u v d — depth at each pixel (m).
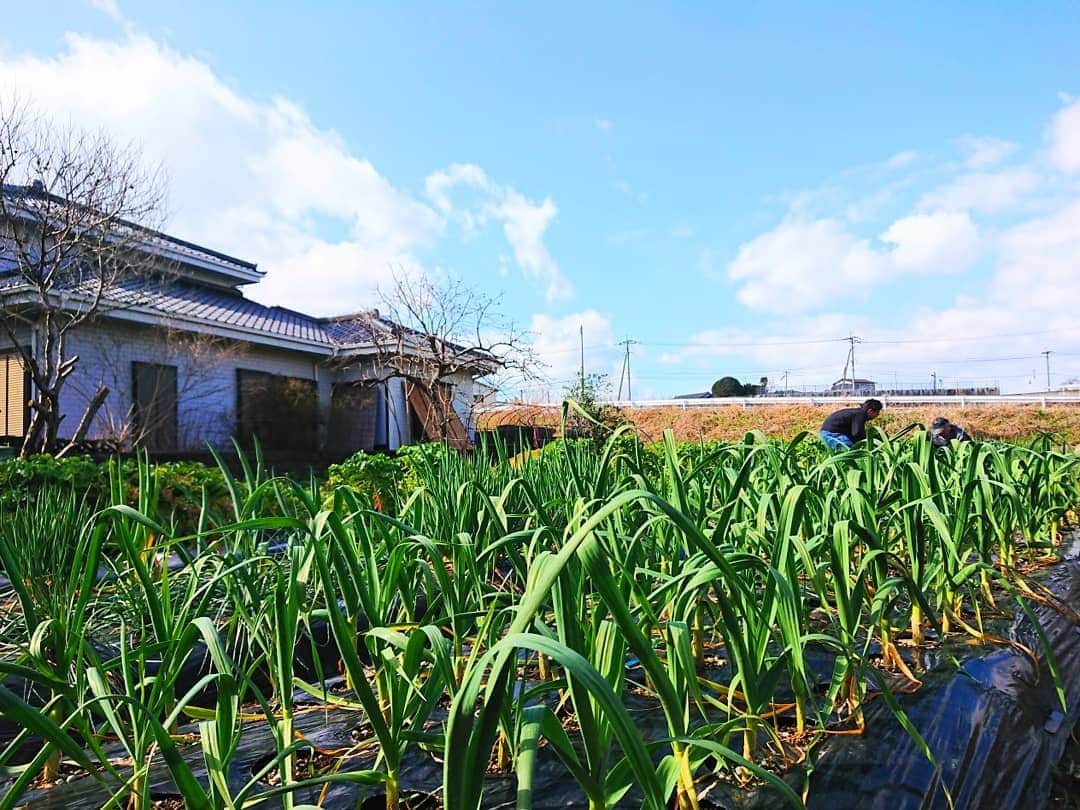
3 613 2.41
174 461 9.77
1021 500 3.47
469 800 0.81
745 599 1.55
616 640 1.21
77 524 2.67
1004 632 2.52
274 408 12.64
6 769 1.10
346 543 1.63
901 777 1.52
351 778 1.11
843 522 1.73
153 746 1.73
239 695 1.45
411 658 1.21
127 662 1.48
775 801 1.40
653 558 2.15
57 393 8.31
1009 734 1.83
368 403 14.24
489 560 2.10
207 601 1.66
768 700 1.48
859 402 23.66
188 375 10.92
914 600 2.25
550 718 1.05
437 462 3.60
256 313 14.12
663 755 1.59
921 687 1.98
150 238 10.21
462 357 12.12
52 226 8.66
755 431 2.48
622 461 2.83
